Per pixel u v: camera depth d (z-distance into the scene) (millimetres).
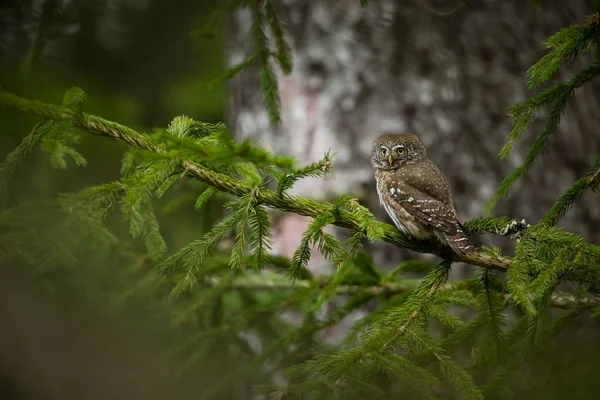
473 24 13625
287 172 7199
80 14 15602
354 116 13664
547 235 7176
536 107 7793
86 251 10266
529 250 7137
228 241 11898
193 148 6609
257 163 7082
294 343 10164
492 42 13617
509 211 13508
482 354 7965
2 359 13211
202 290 10812
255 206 7402
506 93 13602
